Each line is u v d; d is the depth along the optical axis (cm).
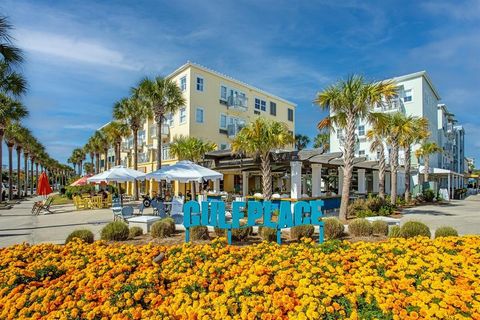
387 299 362
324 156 1700
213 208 869
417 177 3178
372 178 3088
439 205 2403
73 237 823
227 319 354
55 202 2973
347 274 456
